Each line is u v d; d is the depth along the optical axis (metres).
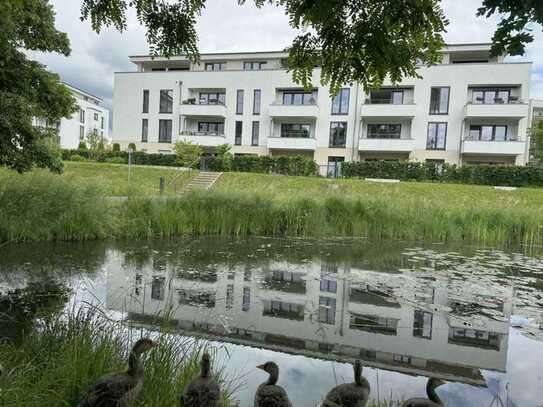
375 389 4.22
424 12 2.83
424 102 34.94
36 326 4.87
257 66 41.44
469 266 10.39
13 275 7.73
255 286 7.92
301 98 38.28
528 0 2.26
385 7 2.85
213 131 40.66
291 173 31.94
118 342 4.18
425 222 15.20
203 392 3.08
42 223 10.79
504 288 8.21
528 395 4.16
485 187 25.53
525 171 27.81
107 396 2.92
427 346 5.36
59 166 10.76
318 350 5.13
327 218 15.49
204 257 10.29
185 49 4.28
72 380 3.33
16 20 8.07
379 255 11.58
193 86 39.97
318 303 7.02
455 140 34.50
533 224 15.18
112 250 10.48
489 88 34.25
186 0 3.98
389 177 30.48
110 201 12.77
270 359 4.81
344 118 36.72
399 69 3.31
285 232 14.64
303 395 3.99
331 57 3.37
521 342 5.56
